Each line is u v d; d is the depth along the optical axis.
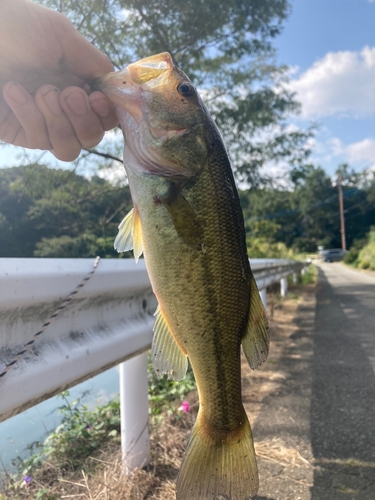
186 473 1.52
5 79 1.49
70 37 1.42
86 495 2.01
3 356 1.19
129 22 7.69
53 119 1.43
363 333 6.15
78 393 3.96
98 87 1.55
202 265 1.50
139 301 2.20
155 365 1.54
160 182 1.50
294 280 17.23
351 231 76.31
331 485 2.12
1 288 1.16
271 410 3.19
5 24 1.29
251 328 1.63
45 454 2.57
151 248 1.50
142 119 1.56
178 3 7.32
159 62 1.66
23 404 1.22
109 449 2.62
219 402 1.59
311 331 6.53
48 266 1.42
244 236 1.61
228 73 9.46
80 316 1.65
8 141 1.63
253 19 8.24
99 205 11.32
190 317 1.51
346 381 3.85
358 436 2.68
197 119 1.58
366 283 16.91
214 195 1.53
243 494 1.51
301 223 78.38
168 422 2.83
